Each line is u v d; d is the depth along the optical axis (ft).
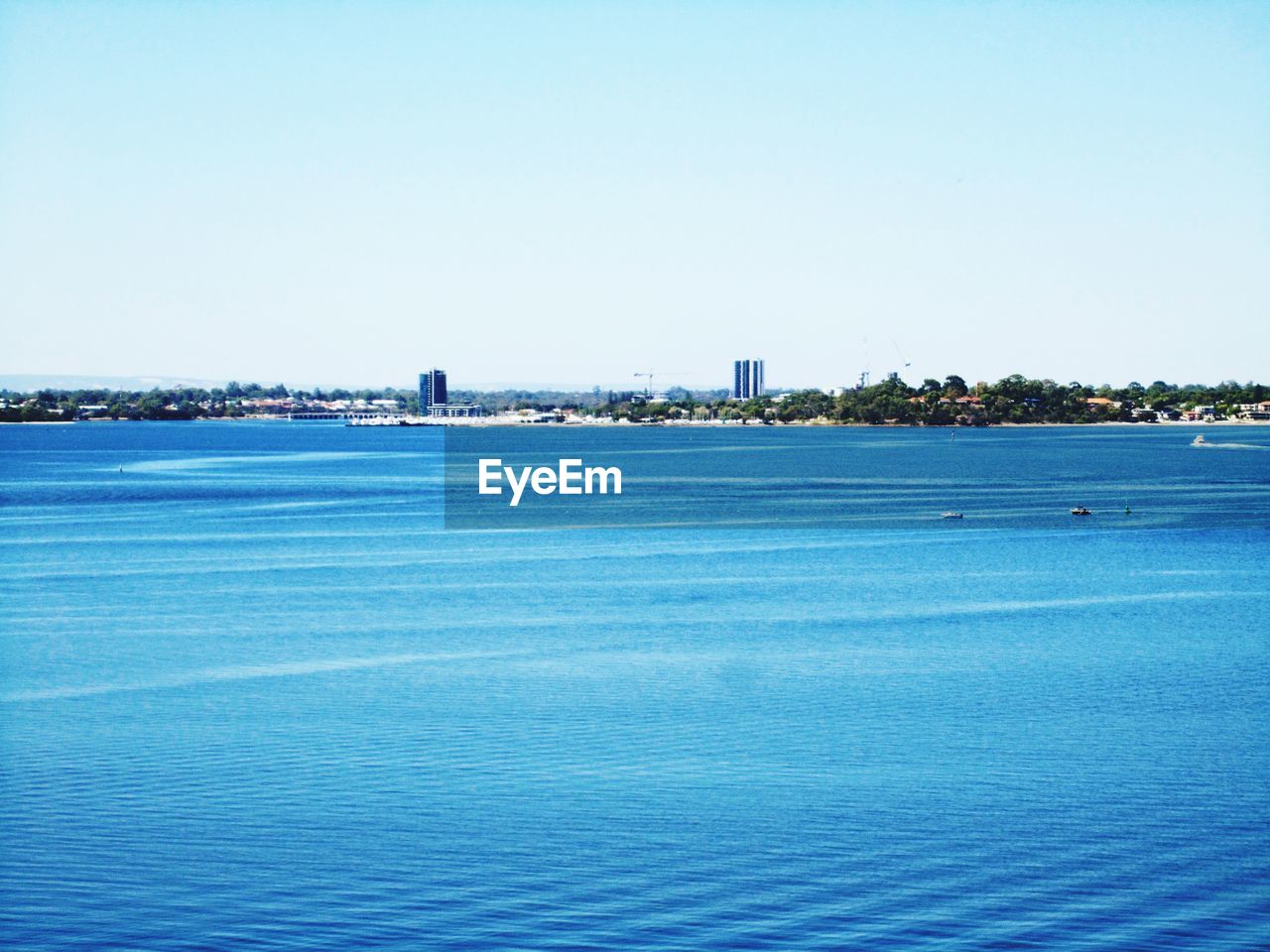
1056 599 200.44
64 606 190.39
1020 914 78.74
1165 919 78.74
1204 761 108.88
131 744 112.98
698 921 78.28
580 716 122.83
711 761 107.96
